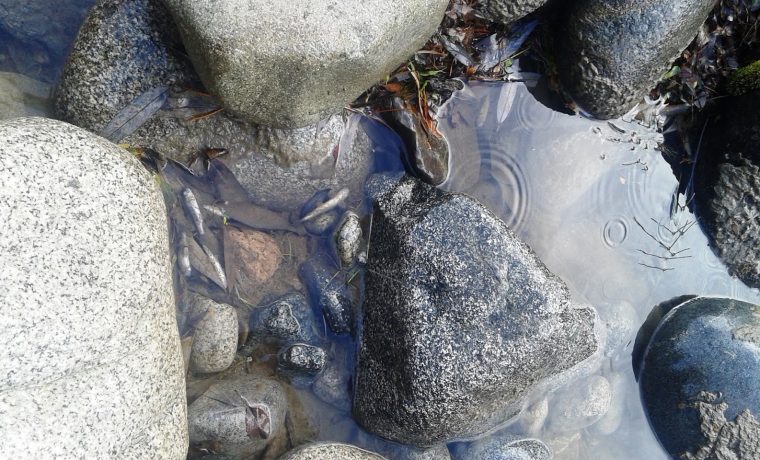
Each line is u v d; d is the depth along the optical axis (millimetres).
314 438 832
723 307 939
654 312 962
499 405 829
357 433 843
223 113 808
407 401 789
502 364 789
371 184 863
